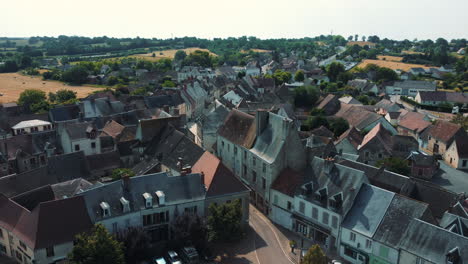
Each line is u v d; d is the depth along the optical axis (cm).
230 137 9144
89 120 11925
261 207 7919
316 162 7106
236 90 18550
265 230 7112
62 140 10075
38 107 15212
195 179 6756
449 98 19800
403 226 5634
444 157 11562
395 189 7088
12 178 7431
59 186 6975
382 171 7475
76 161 8494
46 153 9638
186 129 10306
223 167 6981
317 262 5069
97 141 10069
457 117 14600
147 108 14562
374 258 5772
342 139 10431
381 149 10275
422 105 19512
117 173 8006
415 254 5294
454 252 4994
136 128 10669
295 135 7481
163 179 6525
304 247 6506
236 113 9512
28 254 5497
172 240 6138
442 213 6662
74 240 5559
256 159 7944
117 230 5934
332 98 16062
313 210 6625
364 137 11700
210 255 6122
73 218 5662
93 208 5841
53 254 5453
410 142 10494
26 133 10175
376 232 5775
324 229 6431
